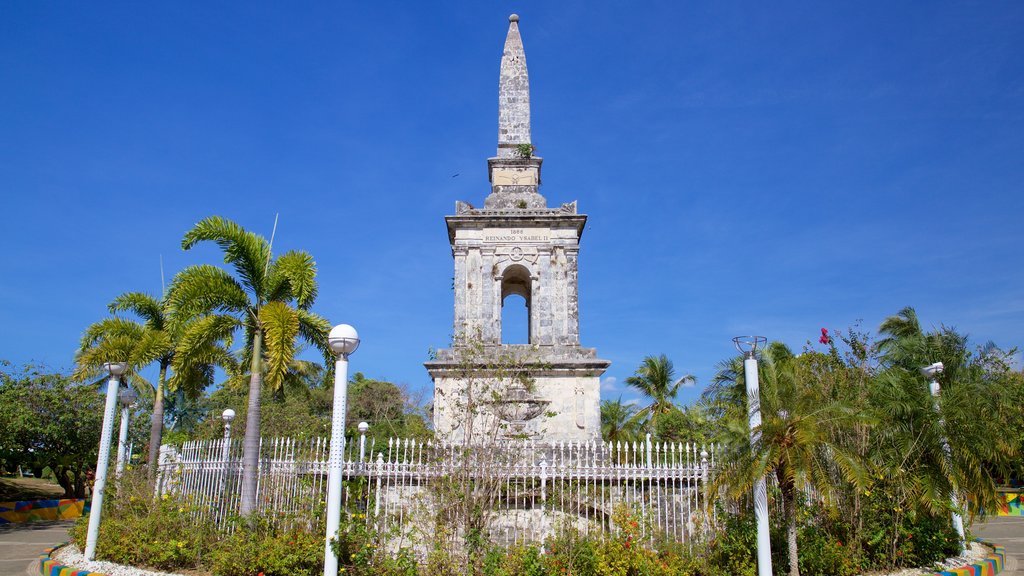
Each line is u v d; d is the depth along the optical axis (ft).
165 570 63.77
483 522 60.90
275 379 63.93
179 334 78.84
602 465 65.05
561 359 89.86
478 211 98.53
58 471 149.89
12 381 131.13
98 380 140.36
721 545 58.75
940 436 65.46
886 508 65.31
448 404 85.66
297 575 57.36
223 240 70.38
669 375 191.31
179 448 82.79
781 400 56.90
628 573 57.47
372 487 67.82
